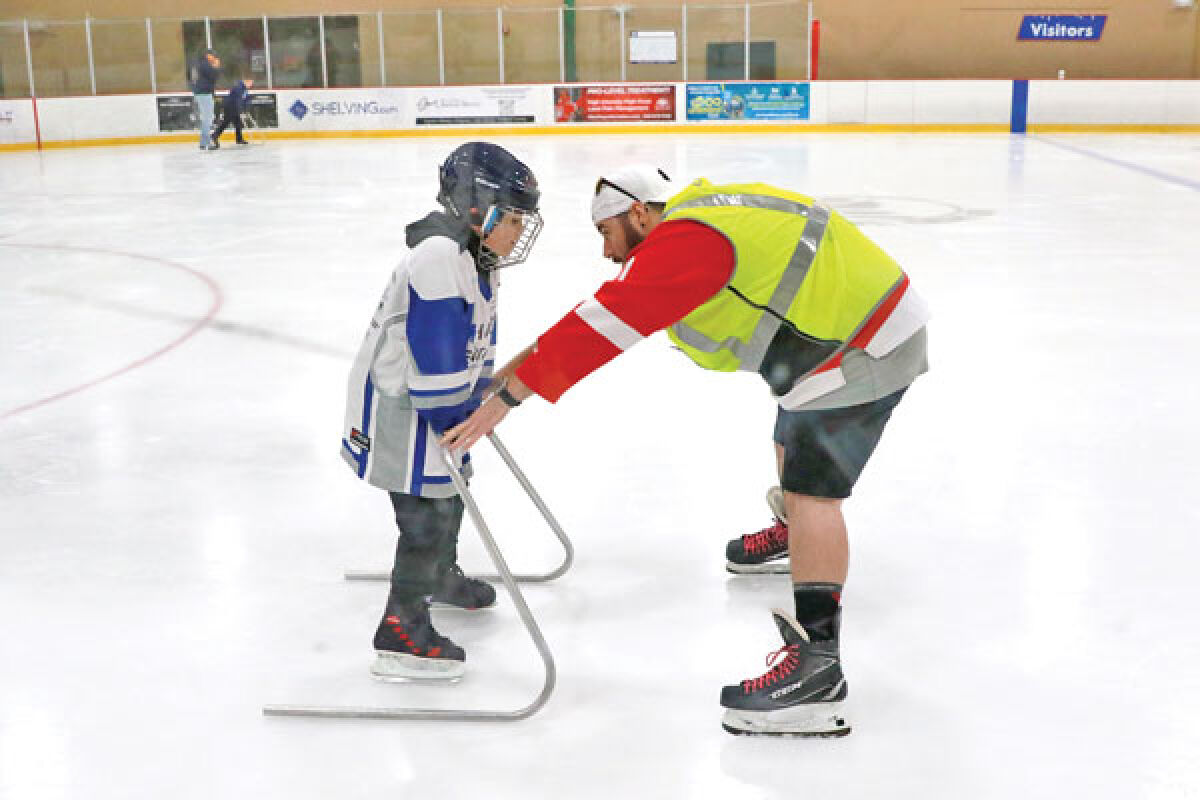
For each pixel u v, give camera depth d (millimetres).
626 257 2465
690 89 20766
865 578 3186
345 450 2596
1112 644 2799
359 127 20938
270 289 7641
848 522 3592
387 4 22281
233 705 2580
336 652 2822
